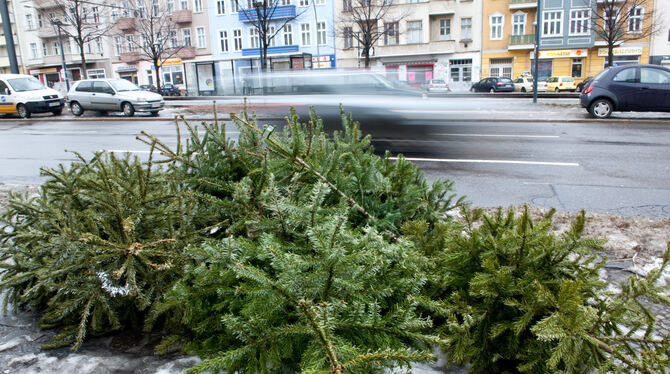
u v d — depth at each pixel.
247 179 2.71
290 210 2.29
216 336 2.37
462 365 2.41
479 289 2.24
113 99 21.39
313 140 3.10
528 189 7.20
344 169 3.13
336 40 49.28
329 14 48.94
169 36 48.53
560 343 1.94
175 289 2.26
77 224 2.64
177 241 2.55
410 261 2.29
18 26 59.53
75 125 18.78
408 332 1.96
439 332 2.30
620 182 7.60
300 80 12.96
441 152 10.59
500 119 15.98
